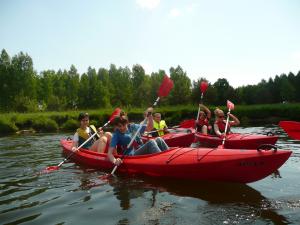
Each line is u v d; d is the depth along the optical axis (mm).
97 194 4523
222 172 4688
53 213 3801
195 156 4992
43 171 6105
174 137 8258
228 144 8312
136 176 5508
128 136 6008
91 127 7777
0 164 6930
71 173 5883
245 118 24141
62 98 46562
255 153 4453
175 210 3801
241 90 40156
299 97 40781
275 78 42031
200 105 10750
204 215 3617
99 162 6195
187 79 47750
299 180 5023
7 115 21453
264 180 5082
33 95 45719
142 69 57688
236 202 4039
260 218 3480
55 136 14500
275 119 24000
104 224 3426
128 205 4020
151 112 6938
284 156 4230
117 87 53531
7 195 4559
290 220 3395
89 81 53531
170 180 5184
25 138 13672
